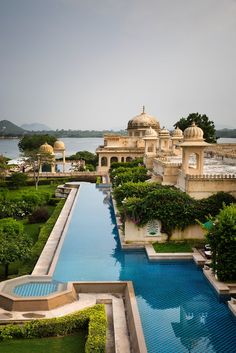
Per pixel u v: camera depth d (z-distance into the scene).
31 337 17.12
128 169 57.53
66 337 17.20
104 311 18.59
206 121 83.94
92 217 42.62
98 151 80.88
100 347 15.41
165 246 29.80
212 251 23.39
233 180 32.69
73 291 21.36
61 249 30.48
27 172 76.25
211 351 16.53
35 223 39.12
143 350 14.94
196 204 30.73
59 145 84.44
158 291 22.62
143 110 91.50
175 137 63.94
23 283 22.09
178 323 18.86
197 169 35.59
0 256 22.64
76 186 63.69
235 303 20.17
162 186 38.12
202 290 22.73
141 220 30.38
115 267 26.75
